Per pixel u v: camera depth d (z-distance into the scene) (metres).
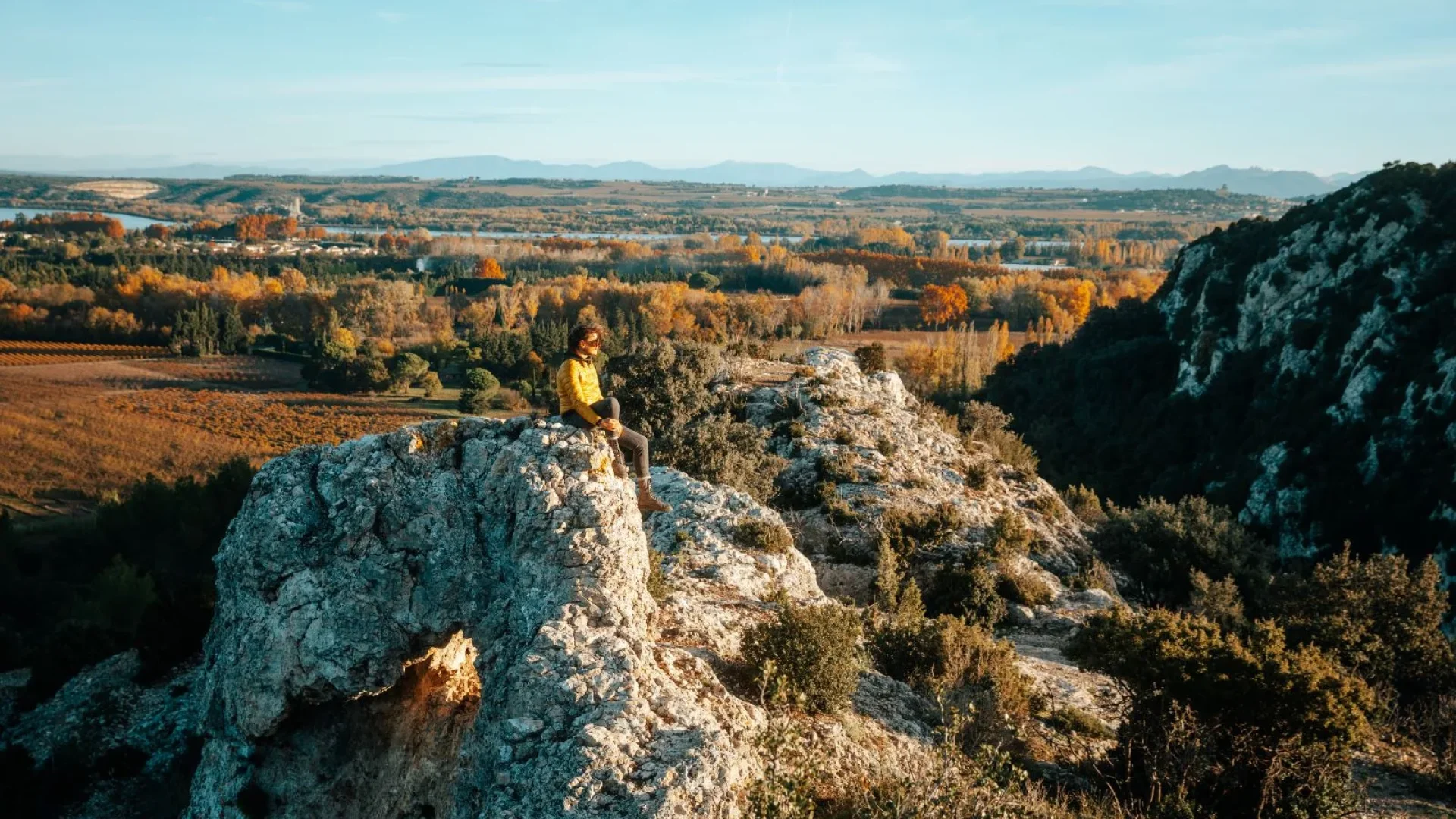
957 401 118.81
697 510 24.86
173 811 21.62
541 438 12.38
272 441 119.31
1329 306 101.25
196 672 27.12
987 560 34.12
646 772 9.96
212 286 198.00
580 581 11.67
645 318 161.12
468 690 13.36
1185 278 128.50
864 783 13.52
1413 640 25.23
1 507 85.94
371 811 12.52
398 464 12.63
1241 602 36.81
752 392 48.03
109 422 122.56
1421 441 78.31
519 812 9.83
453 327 198.75
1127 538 43.59
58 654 29.61
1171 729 15.71
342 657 12.02
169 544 67.50
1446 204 99.06
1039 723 19.06
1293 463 86.81
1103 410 116.12
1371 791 18.22
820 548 34.34
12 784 21.94
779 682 13.22
